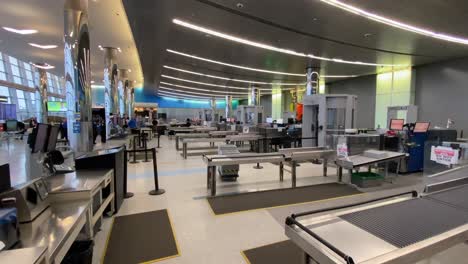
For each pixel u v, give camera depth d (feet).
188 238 9.34
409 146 19.34
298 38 24.71
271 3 17.13
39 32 26.45
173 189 15.46
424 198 6.70
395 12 18.12
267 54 31.40
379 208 5.98
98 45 31.83
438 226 5.02
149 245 8.84
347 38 24.49
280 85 63.67
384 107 43.42
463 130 33.17
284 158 15.14
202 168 21.75
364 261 3.79
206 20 20.54
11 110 46.42
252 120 46.70
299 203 13.01
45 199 6.18
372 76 47.47
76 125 14.73
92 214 7.97
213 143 37.58
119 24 23.80
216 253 8.33
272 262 7.79
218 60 35.60
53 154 8.86
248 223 10.65
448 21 19.74
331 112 25.50
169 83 65.92
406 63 36.35
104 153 11.14
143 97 109.09
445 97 35.22
